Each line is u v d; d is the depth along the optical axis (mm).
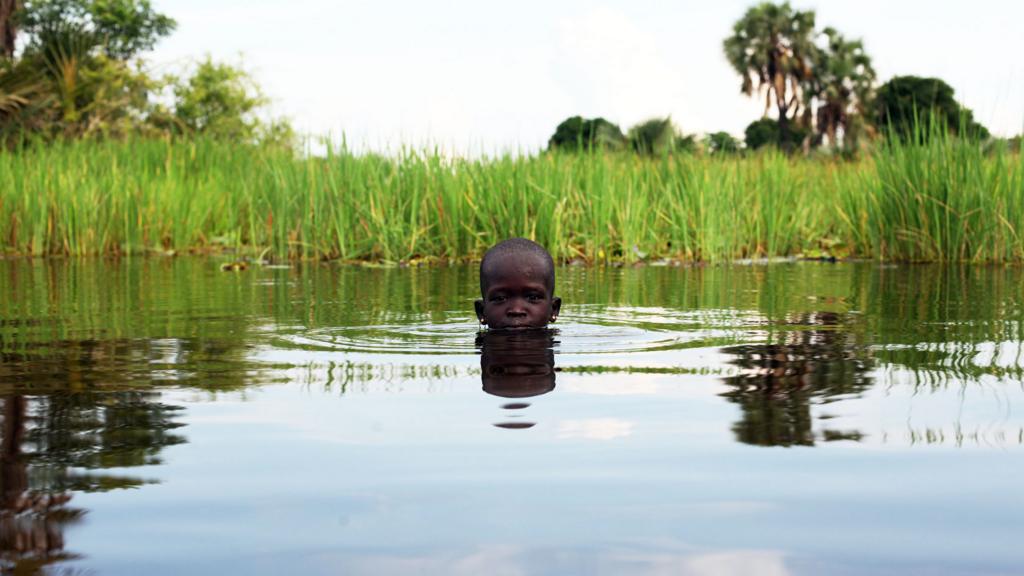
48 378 3334
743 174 11867
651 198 11539
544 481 2119
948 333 4469
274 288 7035
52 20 24828
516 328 4734
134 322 4949
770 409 2816
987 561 1677
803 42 47594
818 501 1986
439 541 1771
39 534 1812
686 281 7742
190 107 29266
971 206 10203
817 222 12734
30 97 19312
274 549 1734
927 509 1937
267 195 11344
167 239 12406
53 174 12242
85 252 11539
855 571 1637
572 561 1677
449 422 2652
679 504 1971
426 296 6434
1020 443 2412
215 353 3912
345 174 11047
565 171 11258
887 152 11234
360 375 3395
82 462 2273
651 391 3074
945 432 2527
